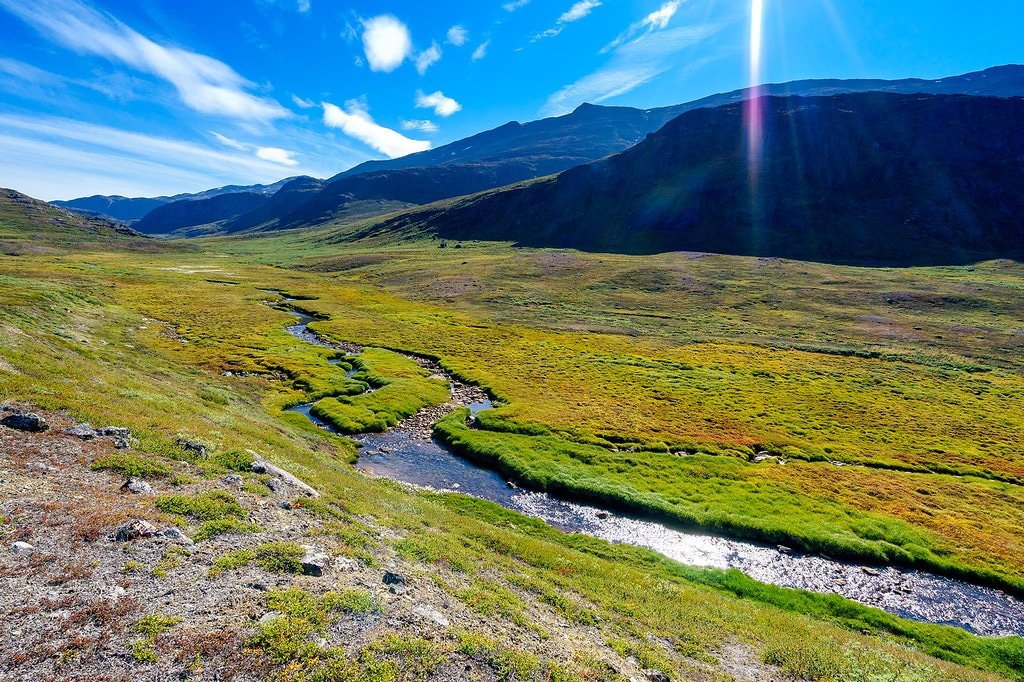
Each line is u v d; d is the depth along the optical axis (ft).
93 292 328.29
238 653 34.86
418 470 132.16
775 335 319.06
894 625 82.53
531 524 105.40
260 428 114.73
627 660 48.44
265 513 58.59
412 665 37.29
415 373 221.66
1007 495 131.75
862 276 467.52
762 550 106.42
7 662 30.42
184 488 59.62
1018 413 195.42
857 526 113.91
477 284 477.77
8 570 38.47
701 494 126.11
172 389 132.46
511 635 46.01
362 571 50.31
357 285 500.33
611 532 109.60
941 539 110.22
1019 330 312.50
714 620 66.03
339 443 140.46
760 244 643.86
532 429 161.27
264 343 249.55
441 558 61.93
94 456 62.59
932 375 242.58
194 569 43.75
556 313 379.14
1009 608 91.50
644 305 404.57
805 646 61.31
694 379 228.22
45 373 96.22
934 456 156.04
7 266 394.32
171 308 320.50
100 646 33.19
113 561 42.34
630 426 169.37
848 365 257.55
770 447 159.74
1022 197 621.31
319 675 34.30
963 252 560.20
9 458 56.90
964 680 59.67
